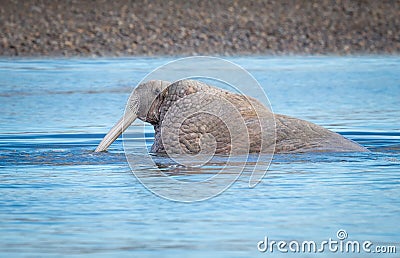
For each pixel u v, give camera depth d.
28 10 114.44
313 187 31.73
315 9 120.75
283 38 104.25
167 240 25.22
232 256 23.83
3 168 35.59
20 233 25.95
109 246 24.64
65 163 36.66
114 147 40.44
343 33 107.81
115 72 79.62
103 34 102.94
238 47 99.19
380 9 121.19
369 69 82.88
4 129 48.25
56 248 24.47
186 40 101.38
